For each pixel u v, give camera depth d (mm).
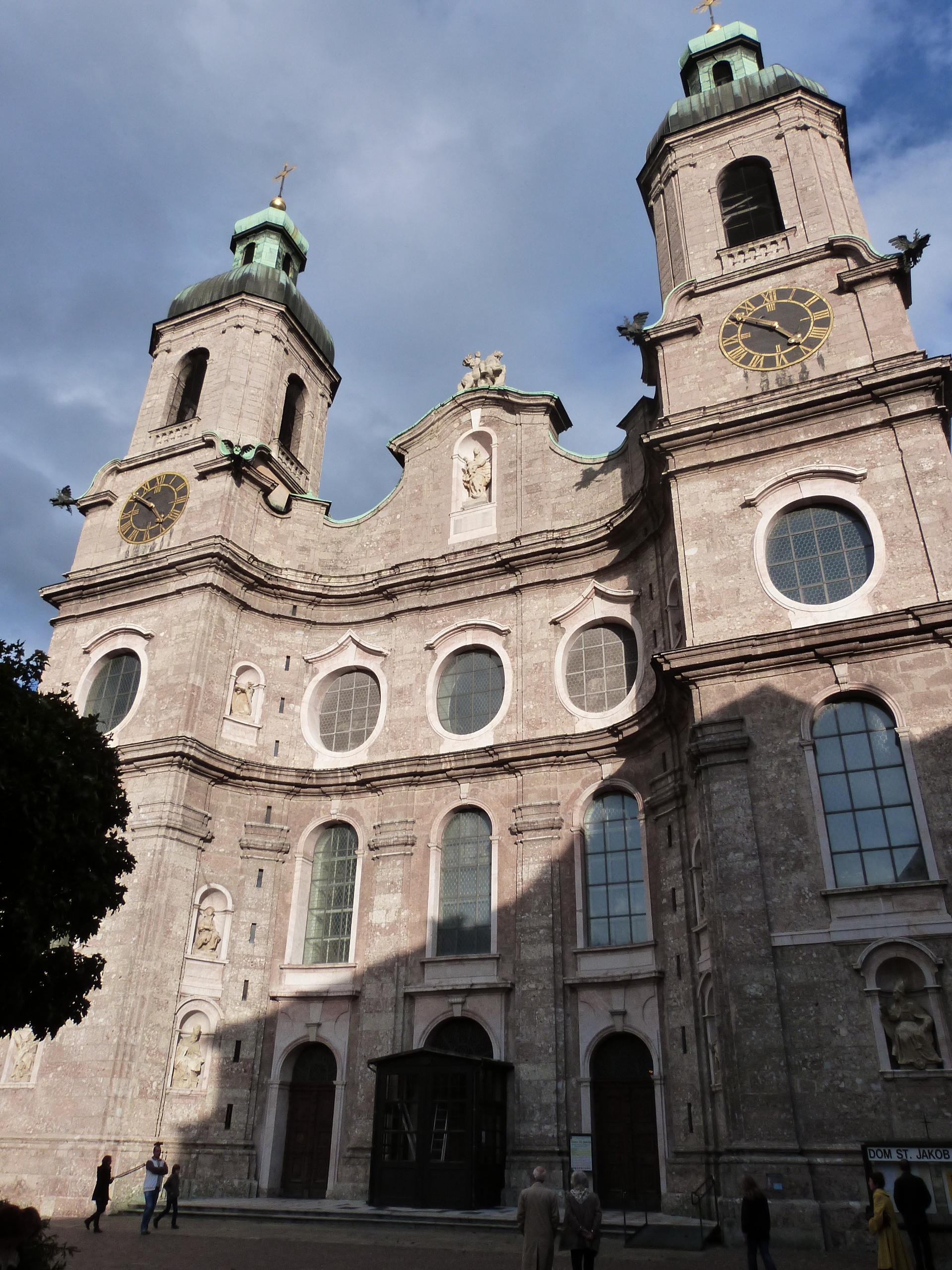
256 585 32094
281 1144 25938
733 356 25516
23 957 14062
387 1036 25562
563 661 28594
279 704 31375
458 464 33625
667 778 24688
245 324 37219
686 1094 21922
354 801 29438
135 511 34281
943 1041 16969
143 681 30172
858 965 17906
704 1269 14867
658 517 26984
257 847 28781
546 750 26844
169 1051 25250
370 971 26547
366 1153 24531
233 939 27547
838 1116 17094
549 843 26000
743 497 23203
